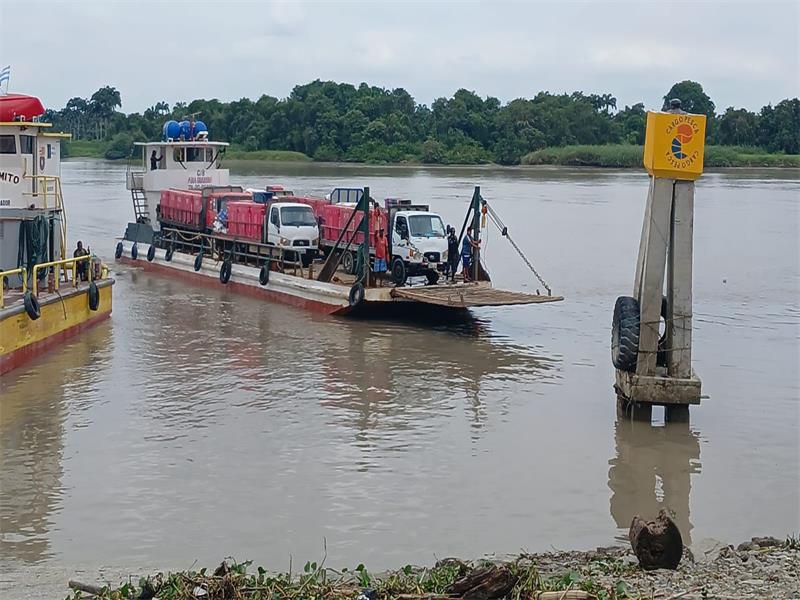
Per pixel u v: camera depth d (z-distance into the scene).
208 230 36.47
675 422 18.92
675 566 11.39
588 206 66.12
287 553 13.03
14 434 17.88
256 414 19.27
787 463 16.86
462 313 30.17
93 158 151.75
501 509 14.66
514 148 124.75
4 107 25.70
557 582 10.41
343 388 21.28
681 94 146.38
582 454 17.19
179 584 10.69
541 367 23.41
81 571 12.16
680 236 18.77
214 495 15.07
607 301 32.62
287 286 31.36
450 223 52.69
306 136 126.56
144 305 31.16
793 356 24.56
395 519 14.23
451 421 19.02
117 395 20.45
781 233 52.19
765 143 128.50
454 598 9.98
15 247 24.69
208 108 137.75
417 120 132.62
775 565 11.33
